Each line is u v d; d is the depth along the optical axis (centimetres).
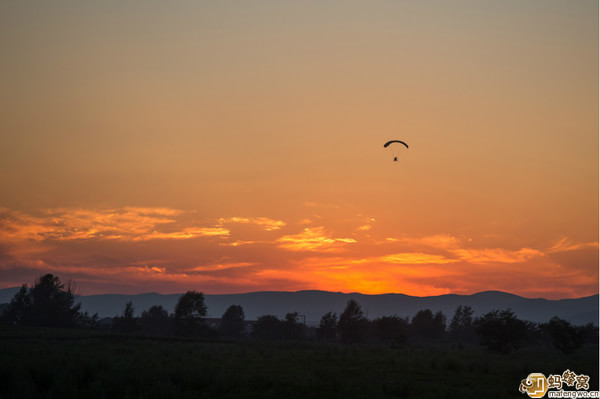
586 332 6525
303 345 7612
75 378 2512
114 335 8319
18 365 2733
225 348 6100
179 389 2395
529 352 6975
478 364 4138
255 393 2452
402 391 2628
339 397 2422
